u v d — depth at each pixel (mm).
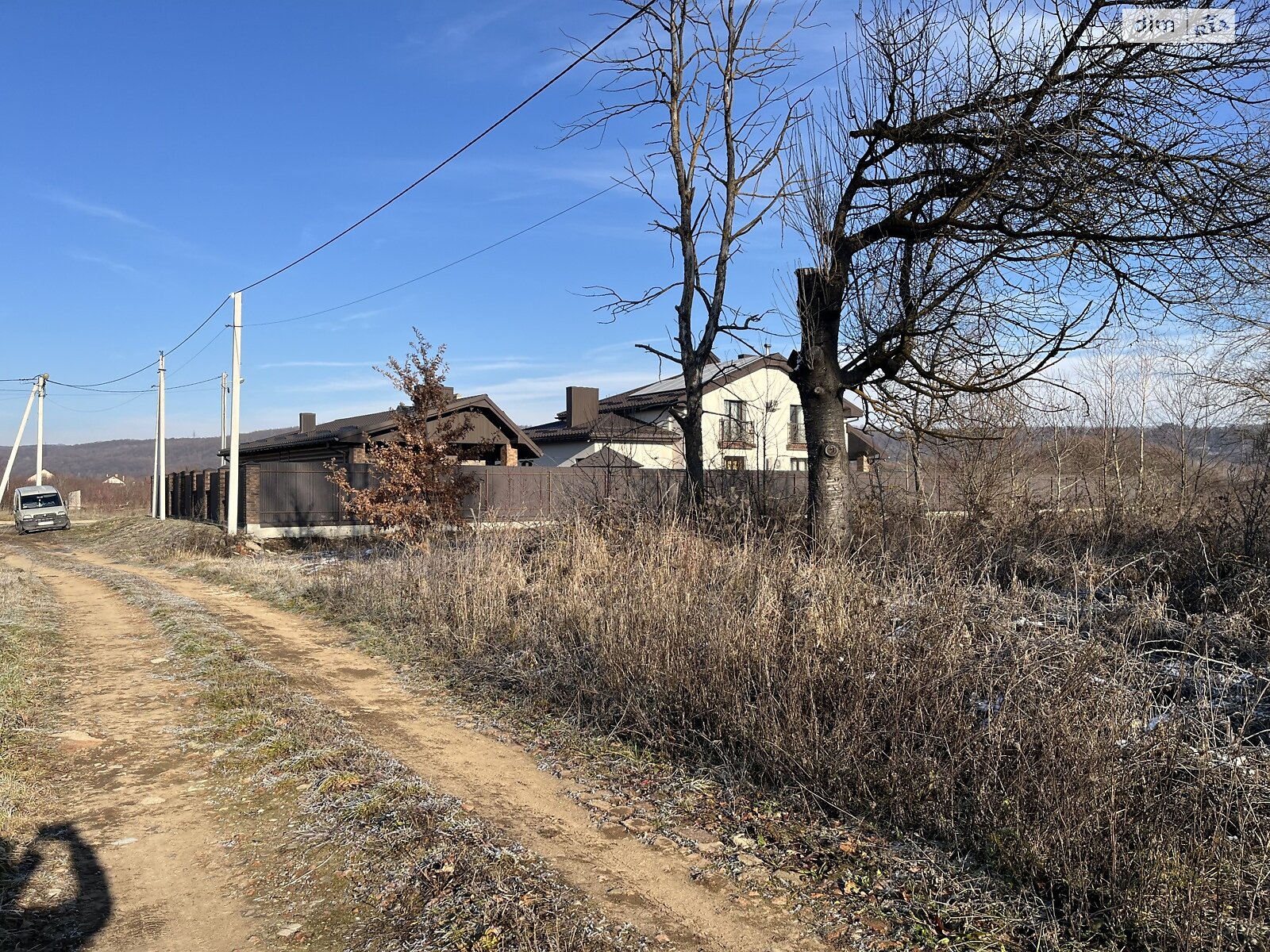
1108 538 10891
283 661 9977
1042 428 15156
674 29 14438
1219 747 4309
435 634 10383
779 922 3982
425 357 18469
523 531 14008
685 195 14648
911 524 10461
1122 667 4988
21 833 5008
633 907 4105
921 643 5559
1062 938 3766
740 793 5496
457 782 5891
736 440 30625
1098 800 4086
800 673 5773
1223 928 3557
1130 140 9078
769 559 8320
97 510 58031
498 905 4027
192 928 3949
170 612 13188
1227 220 9094
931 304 10023
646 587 8047
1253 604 7418
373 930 3887
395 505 17812
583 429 34906
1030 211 9680
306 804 5414
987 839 4453
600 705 7133
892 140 10438
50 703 7902
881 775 5035
